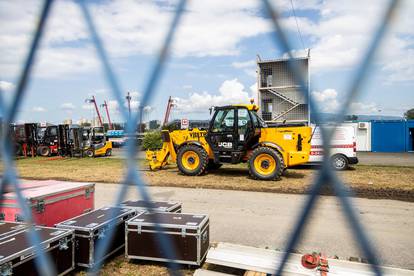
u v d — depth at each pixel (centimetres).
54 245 315
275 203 675
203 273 333
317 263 324
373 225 520
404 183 904
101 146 2062
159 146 1716
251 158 980
